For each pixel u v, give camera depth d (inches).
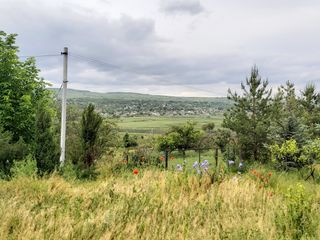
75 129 946.7
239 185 314.2
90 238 178.1
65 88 636.1
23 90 893.8
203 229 185.8
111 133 891.4
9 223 182.9
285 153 582.2
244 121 737.0
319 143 578.6
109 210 202.7
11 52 858.1
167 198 244.4
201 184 311.0
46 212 205.6
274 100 781.3
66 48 634.8
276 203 242.2
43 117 502.3
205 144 1376.7
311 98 1066.7
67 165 514.6
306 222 197.6
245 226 189.3
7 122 821.2
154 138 1492.4
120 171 500.4
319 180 509.0
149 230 185.8
